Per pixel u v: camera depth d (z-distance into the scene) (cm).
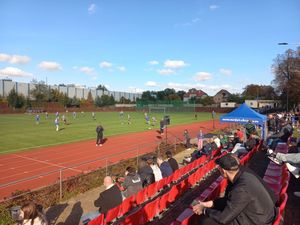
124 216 805
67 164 1852
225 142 2262
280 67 8194
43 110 8262
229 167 385
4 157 2062
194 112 9212
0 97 8406
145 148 2408
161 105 9744
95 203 744
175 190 998
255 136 1803
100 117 6397
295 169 811
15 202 1030
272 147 1623
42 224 611
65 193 1171
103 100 10825
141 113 8356
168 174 1234
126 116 6819
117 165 1627
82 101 10419
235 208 361
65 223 921
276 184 966
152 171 1137
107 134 3366
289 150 1398
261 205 361
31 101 8656
